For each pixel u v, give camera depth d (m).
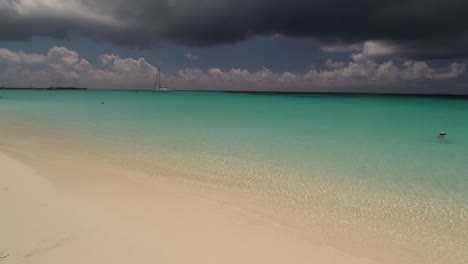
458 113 35.12
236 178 9.45
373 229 6.21
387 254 5.27
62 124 22.38
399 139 16.95
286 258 4.90
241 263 4.62
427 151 13.71
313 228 6.17
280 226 6.18
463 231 6.16
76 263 4.14
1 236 4.73
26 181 8.05
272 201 7.59
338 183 9.05
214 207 7.02
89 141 15.47
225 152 13.16
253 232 5.80
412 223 6.50
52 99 68.94
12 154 11.82
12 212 5.73
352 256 5.14
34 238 4.75
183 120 26.59
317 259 4.96
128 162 11.23
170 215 6.33
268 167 10.74
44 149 13.15
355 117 30.20
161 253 4.68
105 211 6.21
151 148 13.90
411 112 36.84
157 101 65.94
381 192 8.33
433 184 9.01
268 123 24.52
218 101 66.75
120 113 33.59
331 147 14.50
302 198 7.83
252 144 15.13
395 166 11.00
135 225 5.64
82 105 47.62
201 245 5.09
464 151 13.66
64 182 8.30
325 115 32.28
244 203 7.39
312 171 10.28
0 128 19.64
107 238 4.98
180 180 9.15
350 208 7.25
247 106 48.72
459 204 7.51
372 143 15.59
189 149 13.77
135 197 7.37
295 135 18.09
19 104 48.28
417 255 5.28
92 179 8.81
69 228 5.21
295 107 46.62
